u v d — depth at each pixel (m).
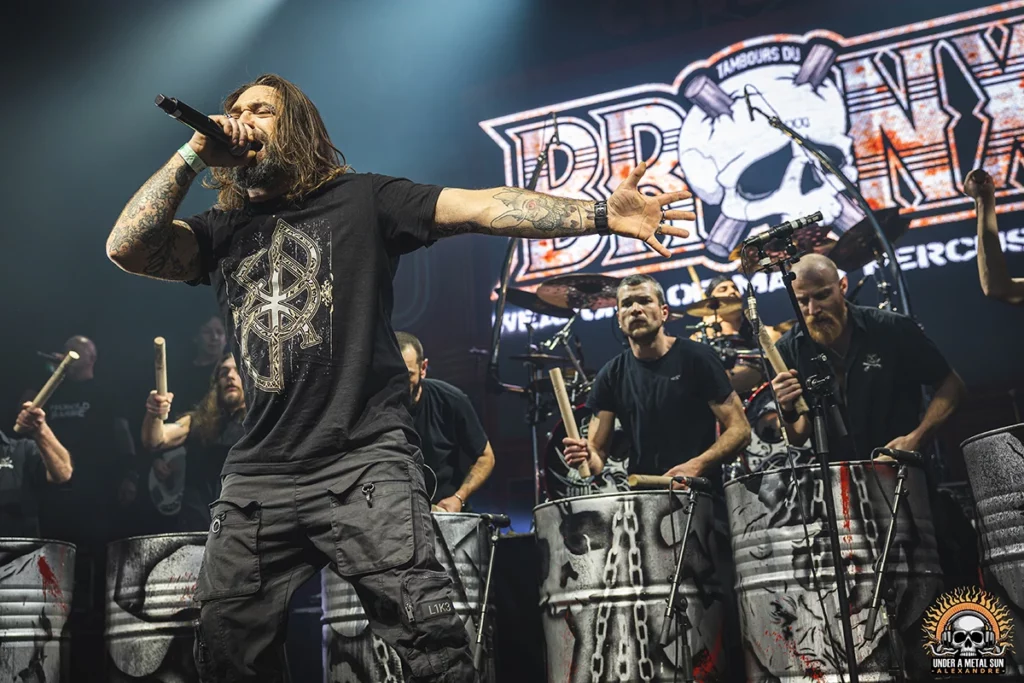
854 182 6.30
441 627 1.55
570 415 3.49
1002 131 6.08
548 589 2.80
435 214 1.72
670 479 2.73
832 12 6.54
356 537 1.58
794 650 2.55
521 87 7.09
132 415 5.61
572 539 2.76
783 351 3.56
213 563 1.62
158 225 1.67
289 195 1.76
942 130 6.20
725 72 6.68
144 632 2.68
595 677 2.65
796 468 2.63
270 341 1.65
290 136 1.77
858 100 6.38
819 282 3.39
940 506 2.94
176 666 2.66
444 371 6.81
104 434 4.90
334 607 2.74
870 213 4.56
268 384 1.64
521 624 3.18
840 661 2.50
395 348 1.72
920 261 6.14
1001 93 6.12
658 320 3.55
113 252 1.69
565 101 6.99
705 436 3.51
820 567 2.55
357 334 1.66
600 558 2.71
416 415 3.57
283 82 1.85
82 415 4.94
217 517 1.65
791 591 2.58
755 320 3.15
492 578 2.87
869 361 3.37
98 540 4.69
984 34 6.21
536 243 6.81
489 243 6.93
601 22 7.00
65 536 4.66
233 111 1.81
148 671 2.66
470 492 3.48
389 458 1.61
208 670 1.63
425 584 1.56
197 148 1.67
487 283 6.88
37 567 2.65
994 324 5.99
